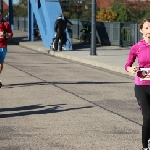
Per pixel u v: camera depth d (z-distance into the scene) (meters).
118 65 19.23
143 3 53.59
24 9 70.94
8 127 8.80
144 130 6.83
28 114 9.95
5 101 11.41
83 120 9.47
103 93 12.94
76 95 12.50
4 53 13.73
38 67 19.58
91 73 17.94
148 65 6.88
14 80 15.27
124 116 9.92
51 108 10.64
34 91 13.05
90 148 7.45
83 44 32.44
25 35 44.56
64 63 21.66
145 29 6.86
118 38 30.75
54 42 26.81
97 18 43.25
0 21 13.65
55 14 28.66
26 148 7.43
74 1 54.41
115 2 51.56
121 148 7.47
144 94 6.86
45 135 8.26
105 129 8.74
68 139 8.00
